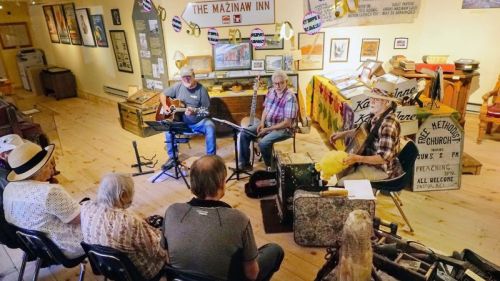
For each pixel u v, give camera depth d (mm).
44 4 7430
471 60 4445
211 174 1474
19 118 4055
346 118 3541
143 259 1742
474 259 1915
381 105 2451
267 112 3691
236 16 4609
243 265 1475
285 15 4637
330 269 1938
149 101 4980
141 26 5016
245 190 3330
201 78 4621
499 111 4043
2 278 2365
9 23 8055
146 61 5230
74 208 1934
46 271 2424
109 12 5789
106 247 1588
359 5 4598
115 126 5562
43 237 1827
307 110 5148
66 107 6871
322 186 2525
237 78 4656
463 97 4391
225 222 1397
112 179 1660
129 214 1685
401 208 2971
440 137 3107
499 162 3746
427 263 1884
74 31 6867
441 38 5156
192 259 1398
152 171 3859
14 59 8359
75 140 4973
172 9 4617
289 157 2787
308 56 4848
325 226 2461
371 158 2416
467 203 3020
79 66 7270
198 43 4766
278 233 2711
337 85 4105
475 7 4824
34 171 1953
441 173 3203
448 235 2607
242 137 3711
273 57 4727
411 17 4668
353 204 2371
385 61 4891
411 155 2471
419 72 4309
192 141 4734
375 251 1955
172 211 1465
